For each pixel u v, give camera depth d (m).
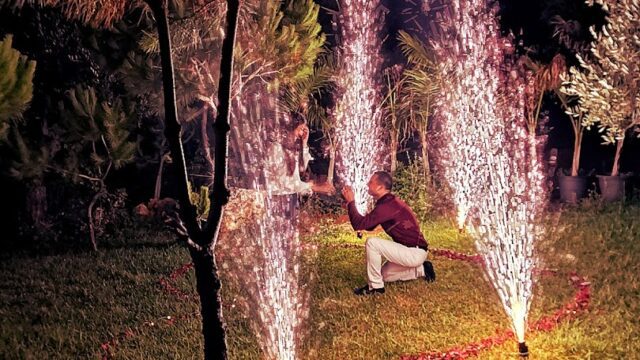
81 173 13.13
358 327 7.99
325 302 8.88
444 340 7.50
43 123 13.49
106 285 10.48
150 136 15.51
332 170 16.22
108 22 6.90
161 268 11.13
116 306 9.40
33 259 12.40
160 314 8.96
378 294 9.14
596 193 15.20
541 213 13.70
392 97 16.52
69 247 13.15
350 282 9.78
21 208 13.80
